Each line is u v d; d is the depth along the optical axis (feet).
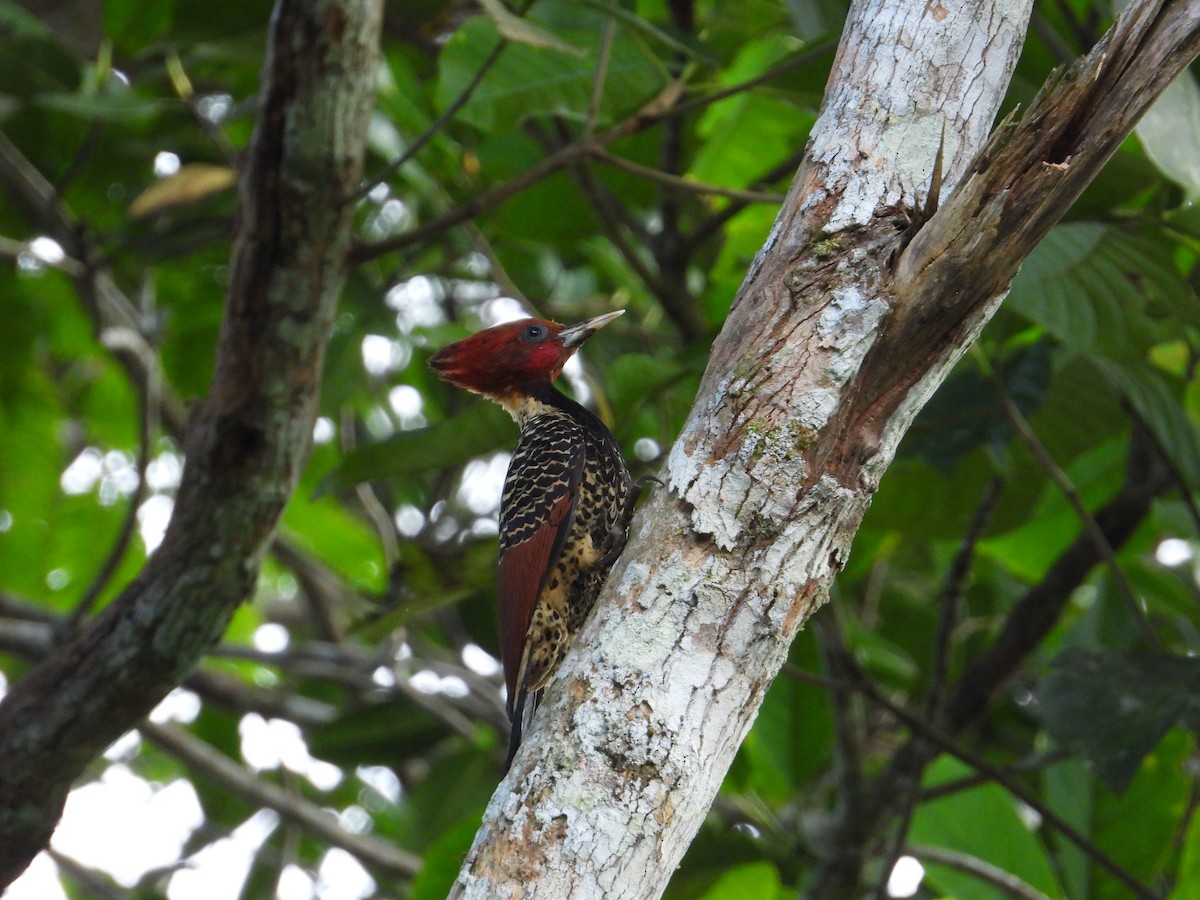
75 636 31.60
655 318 48.06
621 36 31.12
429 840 45.37
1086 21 35.99
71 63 39.70
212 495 28.27
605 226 39.50
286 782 47.06
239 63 45.50
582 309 48.57
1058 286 26.71
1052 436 35.96
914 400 17.61
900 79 18.76
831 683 32.63
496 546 30.19
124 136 45.34
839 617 33.17
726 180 42.52
